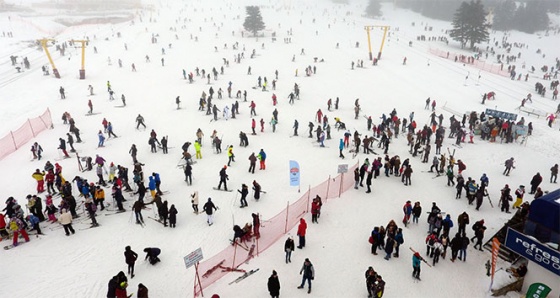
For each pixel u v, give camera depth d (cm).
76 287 1417
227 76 4966
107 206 1978
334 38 7988
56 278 1460
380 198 2131
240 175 2364
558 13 12206
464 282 1513
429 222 1775
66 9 11112
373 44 7512
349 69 5491
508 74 5519
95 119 3366
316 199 1834
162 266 1541
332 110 3756
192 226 1819
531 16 10525
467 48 8006
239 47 6844
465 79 5084
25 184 2203
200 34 7950
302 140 2997
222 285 1452
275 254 1636
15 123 3170
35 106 3634
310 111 3712
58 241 1680
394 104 3984
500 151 2819
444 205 2072
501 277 1504
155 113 3566
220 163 2544
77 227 1788
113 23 9506
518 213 1716
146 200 2042
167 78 4828
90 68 5144
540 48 8469
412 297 1424
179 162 2550
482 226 1686
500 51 8075
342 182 2261
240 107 3784
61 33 8019
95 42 6950
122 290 1281
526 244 1380
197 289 1427
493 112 3125
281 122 3397
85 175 2327
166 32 8081
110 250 1630
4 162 2497
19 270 1493
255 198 2041
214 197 2089
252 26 7750
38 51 6053
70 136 2619
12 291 1387
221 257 1587
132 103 3844
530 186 2291
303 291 1426
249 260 1592
